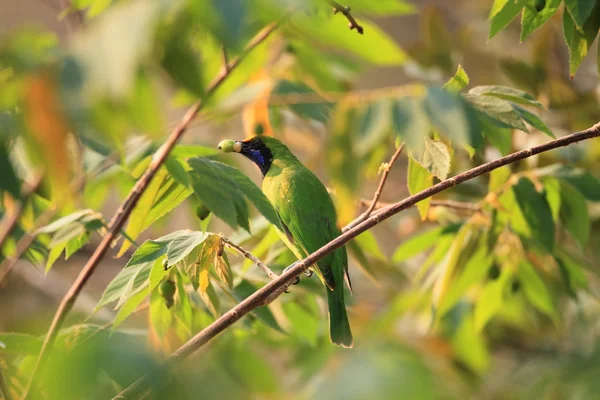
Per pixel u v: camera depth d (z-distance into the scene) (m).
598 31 6.75
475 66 13.62
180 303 7.25
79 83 3.52
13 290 12.44
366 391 5.42
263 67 9.71
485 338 13.78
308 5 4.36
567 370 12.99
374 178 10.47
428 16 13.66
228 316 5.92
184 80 4.02
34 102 3.64
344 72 11.11
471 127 5.93
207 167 6.60
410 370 5.59
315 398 5.59
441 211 11.29
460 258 9.48
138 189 6.41
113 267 14.86
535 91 12.59
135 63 3.61
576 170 8.83
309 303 9.70
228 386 4.89
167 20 3.90
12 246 8.43
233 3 3.63
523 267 10.05
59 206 6.98
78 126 3.60
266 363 10.45
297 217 9.18
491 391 13.45
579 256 10.91
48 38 4.07
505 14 6.71
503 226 9.28
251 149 9.84
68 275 14.61
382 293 13.93
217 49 8.15
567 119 12.20
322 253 6.11
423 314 11.52
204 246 6.59
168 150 6.36
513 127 6.17
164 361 4.83
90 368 4.56
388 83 15.36
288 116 11.62
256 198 6.70
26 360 7.20
